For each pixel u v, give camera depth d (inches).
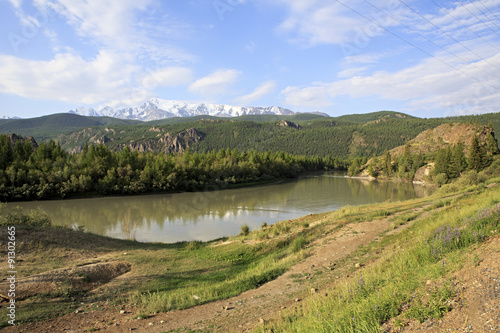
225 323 341.7
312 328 250.2
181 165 3555.6
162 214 1932.8
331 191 3442.4
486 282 211.3
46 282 499.2
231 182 4008.4
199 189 3486.7
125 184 3021.7
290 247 740.0
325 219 1006.4
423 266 314.5
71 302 447.2
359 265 488.1
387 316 226.2
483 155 3430.1
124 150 3528.5
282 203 2440.9
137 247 900.6
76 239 838.5
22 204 2385.6
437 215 714.2
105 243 882.1
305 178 5777.6
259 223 1615.4
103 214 1935.3
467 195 1032.8
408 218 802.8
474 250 295.1
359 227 796.0
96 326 363.6
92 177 3002.0
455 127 5634.8
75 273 557.3
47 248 722.2
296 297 395.9
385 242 602.9
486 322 167.6
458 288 220.5
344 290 317.7
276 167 5265.8
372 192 3319.4
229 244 898.1
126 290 519.2
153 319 378.9
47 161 2915.8
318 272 503.5
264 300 409.7
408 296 238.4
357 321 226.8
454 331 173.5
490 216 397.4
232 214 1927.9
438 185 3769.7
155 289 530.9
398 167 5251.0
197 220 1712.6
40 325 364.2
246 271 620.7
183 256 790.5
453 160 3796.8
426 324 193.5
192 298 445.7
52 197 2677.2
